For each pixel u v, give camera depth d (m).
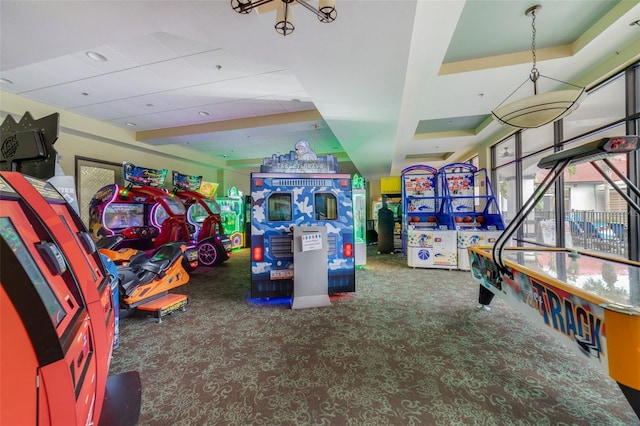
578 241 5.32
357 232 5.92
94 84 4.23
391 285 4.47
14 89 4.37
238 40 2.54
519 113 2.21
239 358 2.27
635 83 3.21
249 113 5.66
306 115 5.56
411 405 1.70
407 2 2.08
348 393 1.82
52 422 0.75
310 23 2.29
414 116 5.39
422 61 3.29
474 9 2.71
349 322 2.99
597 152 1.70
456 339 2.56
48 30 2.41
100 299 1.20
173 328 2.88
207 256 6.46
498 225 5.82
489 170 7.04
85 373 0.95
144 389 1.88
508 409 1.65
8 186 0.93
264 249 3.66
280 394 1.82
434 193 6.90
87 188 5.95
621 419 1.56
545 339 2.54
